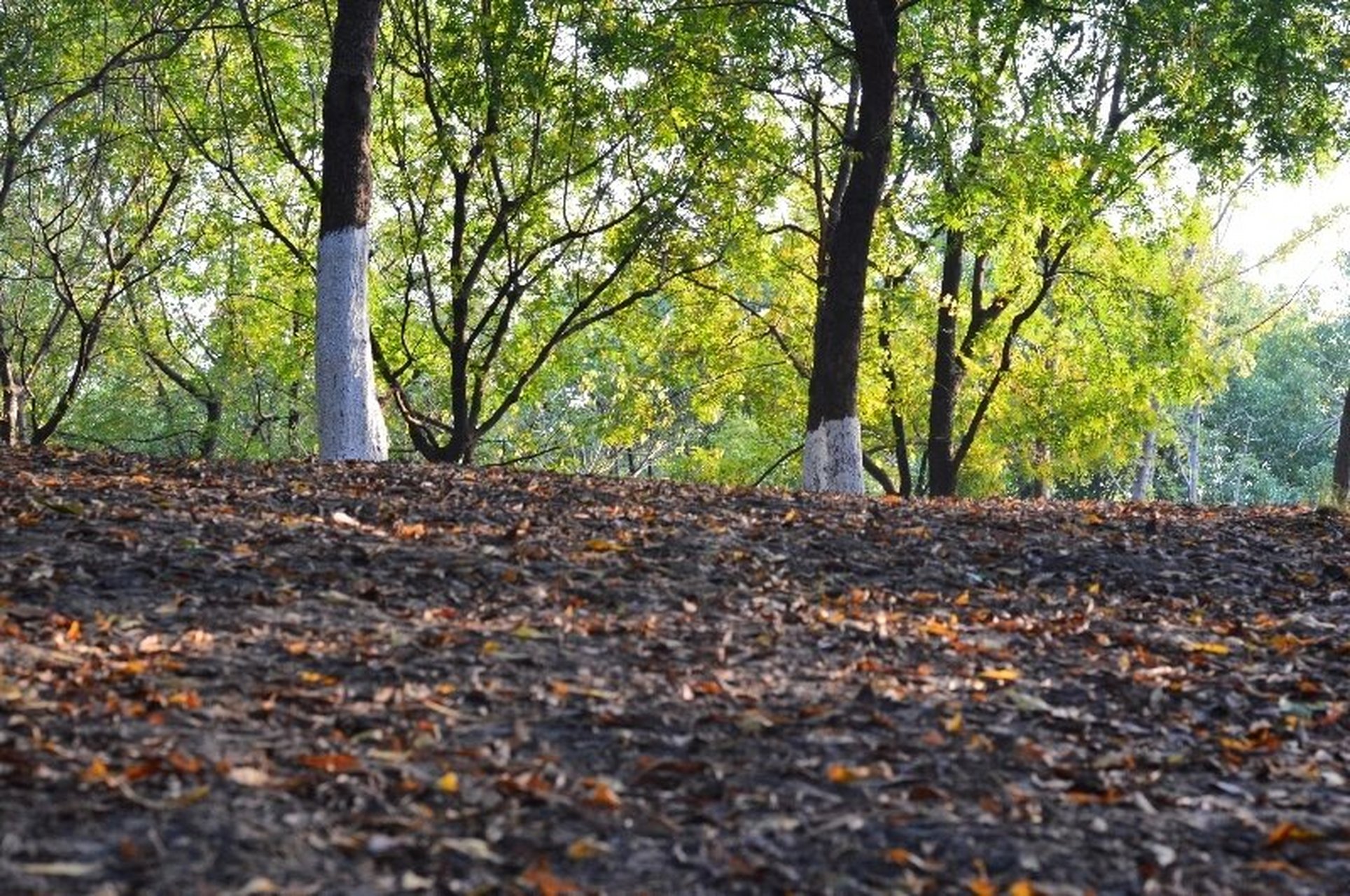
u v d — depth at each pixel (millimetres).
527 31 23438
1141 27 19016
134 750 5305
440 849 4797
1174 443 42906
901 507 11805
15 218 31078
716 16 22297
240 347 33188
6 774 4965
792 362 30625
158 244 30594
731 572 8938
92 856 4469
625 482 12438
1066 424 29609
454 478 11562
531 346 29828
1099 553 10312
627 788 5480
